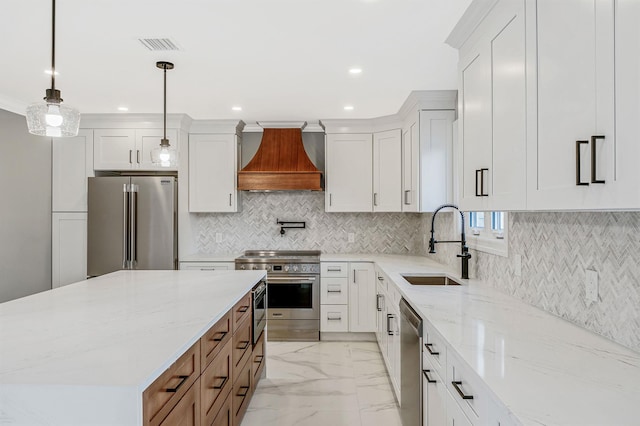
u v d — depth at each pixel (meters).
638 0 0.86
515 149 1.49
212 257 4.46
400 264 3.71
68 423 1.07
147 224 4.08
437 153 3.47
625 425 0.88
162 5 1.99
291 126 4.67
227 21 2.16
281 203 4.89
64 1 1.94
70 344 1.39
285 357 3.83
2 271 3.84
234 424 2.28
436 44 2.47
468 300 2.17
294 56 2.65
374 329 4.24
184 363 1.48
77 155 4.25
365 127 4.46
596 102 1.01
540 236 1.95
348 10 2.06
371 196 4.46
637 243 1.32
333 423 2.61
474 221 3.11
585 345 1.42
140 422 1.08
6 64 2.78
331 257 4.43
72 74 2.99
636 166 0.87
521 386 1.09
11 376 1.12
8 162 3.87
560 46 1.18
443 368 1.59
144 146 4.24
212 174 4.53
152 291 2.32
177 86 3.27
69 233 4.24
